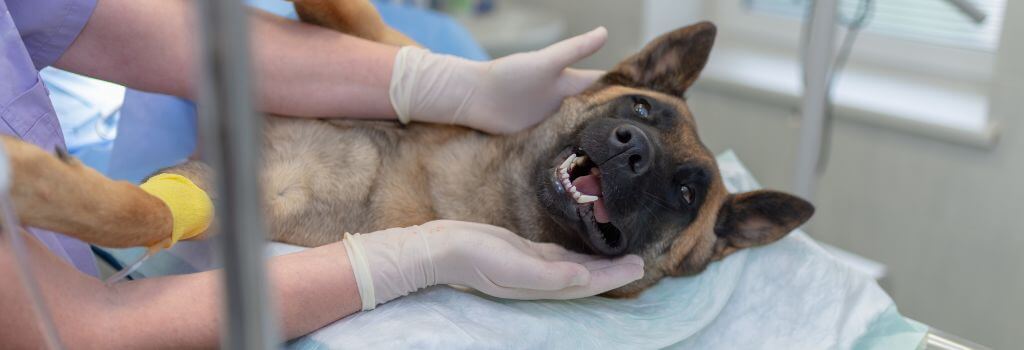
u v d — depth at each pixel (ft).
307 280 5.64
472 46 10.44
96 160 8.57
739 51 14.39
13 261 4.89
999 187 11.44
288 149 6.97
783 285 7.20
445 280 6.19
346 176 6.97
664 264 7.24
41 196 4.64
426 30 10.72
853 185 12.62
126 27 6.51
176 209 5.56
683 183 7.16
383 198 7.06
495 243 6.15
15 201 4.57
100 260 7.78
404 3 13.29
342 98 7.11
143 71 6.70
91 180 4.87
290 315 5.55
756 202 7.36
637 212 6.88
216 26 2.91
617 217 6.77
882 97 12.41
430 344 5.59
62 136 6.49
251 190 3.13
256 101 3.08
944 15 12.84
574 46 7.18
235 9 2.92
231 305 3.27
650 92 7.66
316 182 6.85
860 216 12.69
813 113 7.79
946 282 12.24
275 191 6.69
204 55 2.95
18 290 4.89
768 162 13.29
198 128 6.97
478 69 7.29
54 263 5.17
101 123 8.95
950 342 6.91
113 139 8.77
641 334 6.58
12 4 6.20
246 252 3.19
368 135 7.23
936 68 13.03
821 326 6.88
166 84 6.78
